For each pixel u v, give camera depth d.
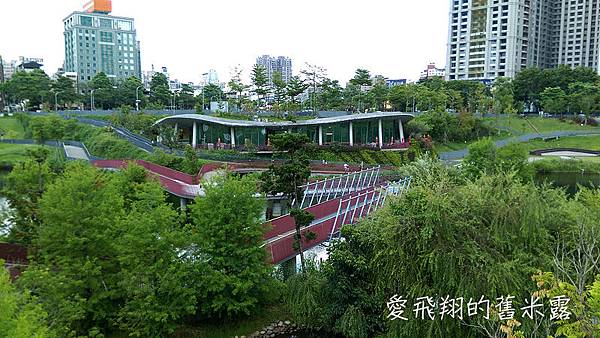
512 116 111.00
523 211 18.80
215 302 21.75
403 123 80.94
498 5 165.75
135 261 20.66
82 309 19.12
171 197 47.12
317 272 23.59
